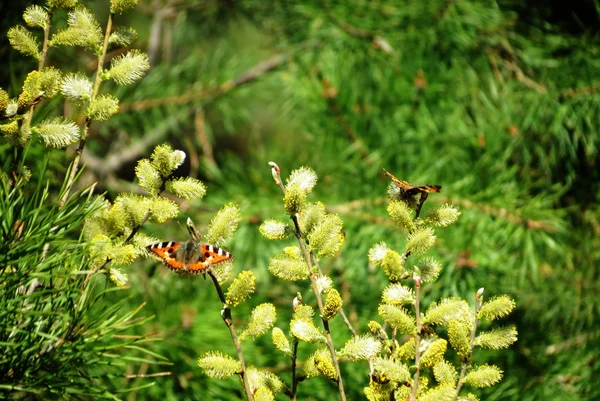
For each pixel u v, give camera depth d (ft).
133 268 5.60
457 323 3.42
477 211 5.64
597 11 6.43
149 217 3.55
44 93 3.54
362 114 6.66
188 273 3.48
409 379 3.42
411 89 6.61
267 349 5.40
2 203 3.54
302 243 3.52
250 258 6.18
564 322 6.30
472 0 6.65
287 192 3.49
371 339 3.48
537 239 5.88
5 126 3.51
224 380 4.94
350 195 6.36
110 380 4.53
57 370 3.48
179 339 4.98
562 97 6.23
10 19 5.30
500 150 6.32
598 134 6.39
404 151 6.54
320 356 3.49
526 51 6.57
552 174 6.66
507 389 5.43
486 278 5.72
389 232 5.88
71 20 3.63
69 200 3.55
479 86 6.64
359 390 5.13
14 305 3.42
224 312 3.51
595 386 5.76
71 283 3.53
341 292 5.87
